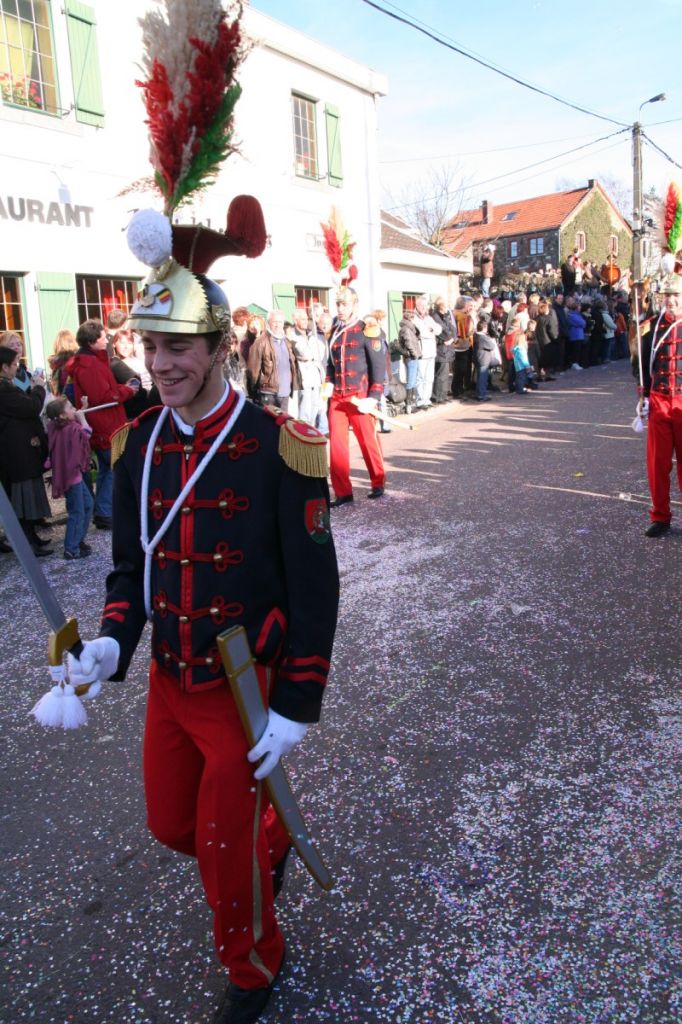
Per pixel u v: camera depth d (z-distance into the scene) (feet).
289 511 6.00
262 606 6.09
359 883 8.10
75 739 11.24
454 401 47.80
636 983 6.82
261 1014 6.65
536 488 24.53
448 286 62.23
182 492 5.99
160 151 5.84
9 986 7.10
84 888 8.29
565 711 11.21
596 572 16.71
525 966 7.04
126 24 34.19
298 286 46.09
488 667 12.65
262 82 41.70
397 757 10.27
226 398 6.11
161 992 6.98
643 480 24.73
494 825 8.88
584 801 9.23
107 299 34.76
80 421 20.21
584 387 51.72
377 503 23.68
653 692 11.60
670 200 18.24
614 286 75.51
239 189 40.63
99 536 21.84
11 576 18.63
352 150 49.34
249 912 6.19
